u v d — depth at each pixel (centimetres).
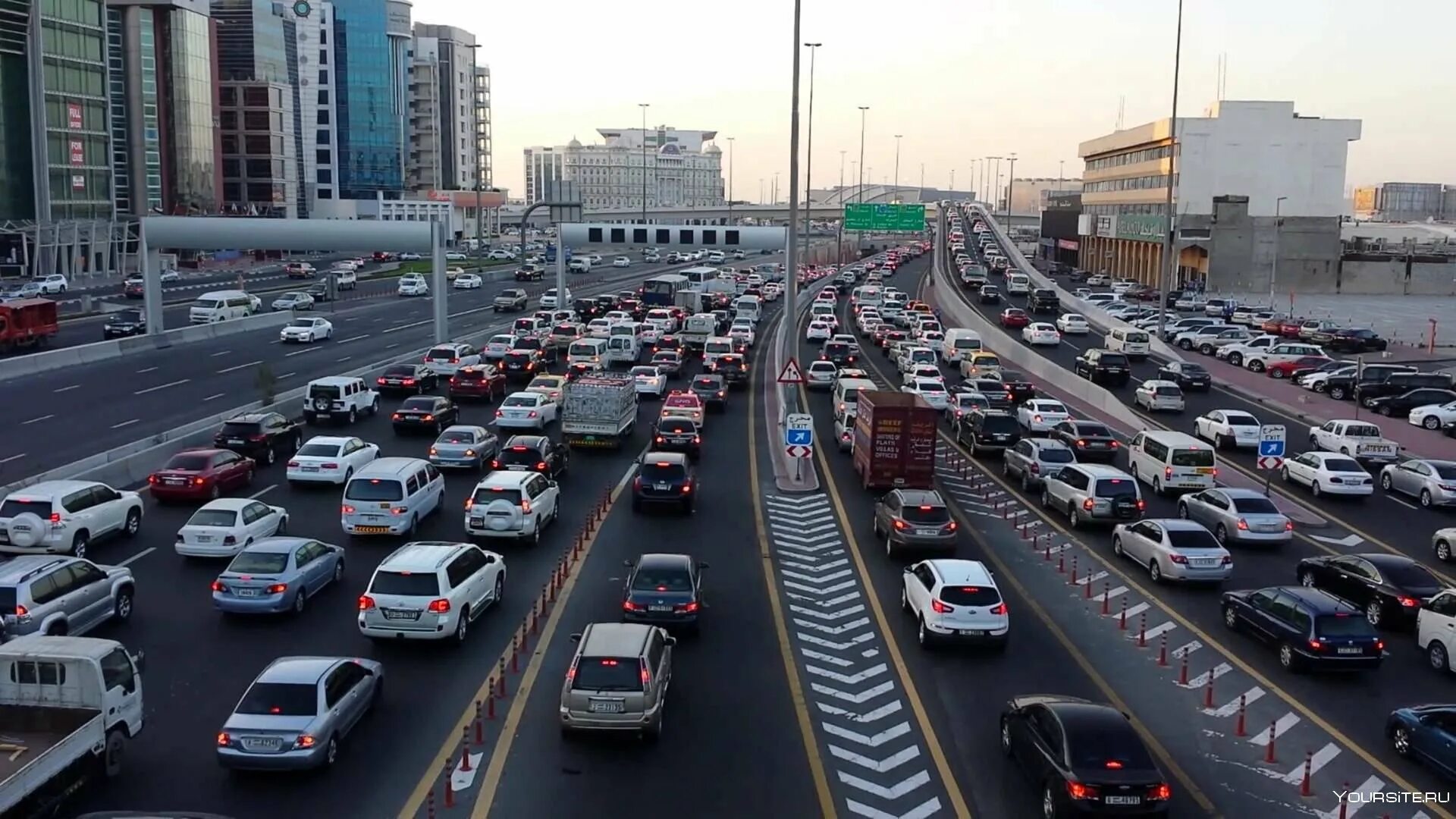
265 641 2275
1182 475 3775
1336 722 1998
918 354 6356
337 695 1755
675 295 9306
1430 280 11775
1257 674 2227
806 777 1720
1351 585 2648
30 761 1513
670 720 1928
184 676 2084
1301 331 7975
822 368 6088
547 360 6500
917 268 15388
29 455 3816
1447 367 6706
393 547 2948
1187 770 1789
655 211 19888
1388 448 4309
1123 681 2172
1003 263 14312
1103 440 4269
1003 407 5109
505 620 2423
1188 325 7919
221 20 16412
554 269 13975
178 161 14038
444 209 19375
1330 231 11800
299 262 13675
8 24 10031
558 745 1808
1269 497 3791
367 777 1689
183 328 7094
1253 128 12600
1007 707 1859
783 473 3950
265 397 4672
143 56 13325
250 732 1648
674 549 3012
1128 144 14288
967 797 1672
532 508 2973
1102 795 1534
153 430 4275
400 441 4353
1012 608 2612
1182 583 2802
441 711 1944
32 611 2128
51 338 6950
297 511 3288
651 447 4338
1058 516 3519
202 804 1599
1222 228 11825
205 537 2750
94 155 11419
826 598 2639
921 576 2439
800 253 16812
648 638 1891
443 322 6475
